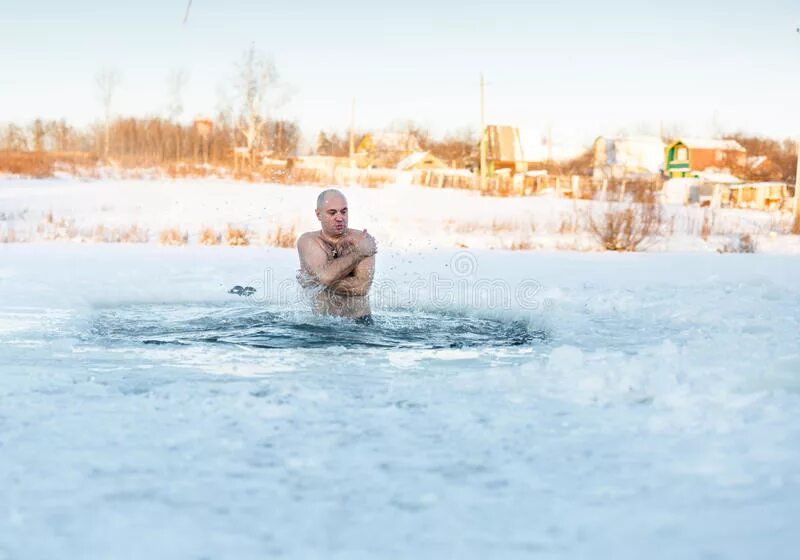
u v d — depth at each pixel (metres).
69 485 2.04
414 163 65.12
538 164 69.88
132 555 1.63
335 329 5.35
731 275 10.23
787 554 1.62
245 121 57.28
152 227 20.11
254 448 2.38
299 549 1.66
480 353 4.52
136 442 2.43
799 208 28.73
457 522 1.81
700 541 1.69
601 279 9.51
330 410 2.88
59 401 3.02
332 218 5.80
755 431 2.55
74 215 22.44
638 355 4.09
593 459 2.28
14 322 5.57
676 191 45.72
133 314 6.08
